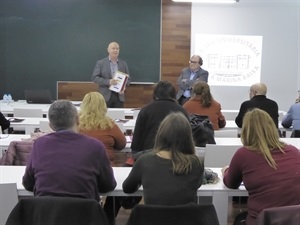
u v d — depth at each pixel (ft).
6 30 24.34
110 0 24.11
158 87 10.37
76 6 24.17
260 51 24.81
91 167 6.58
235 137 13.08
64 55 24.50
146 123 10.08
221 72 24.85
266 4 24.54
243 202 12.63
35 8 24.17
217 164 9.86
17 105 20.74
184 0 20.85
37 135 9.90
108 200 9.28
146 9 24.21
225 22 24.59
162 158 6.40
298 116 14.97
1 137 12.12
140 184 6.75
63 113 6.82
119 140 10.00
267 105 14.12
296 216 5.30
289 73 25.05
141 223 5.34
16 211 5.50
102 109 9.89
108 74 20.51
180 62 24.66
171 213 5.33
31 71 24.61
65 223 5.53
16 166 8.60
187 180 6.28
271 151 6.80
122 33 24.35
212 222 5.41
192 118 11.53
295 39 24.85
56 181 6.44
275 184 6.55
